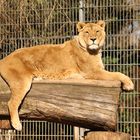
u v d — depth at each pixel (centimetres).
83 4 1638
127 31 1617
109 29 1627
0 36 1709
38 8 1708
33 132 1669
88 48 1170
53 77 1138
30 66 1105
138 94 1612
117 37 1616
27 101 1058
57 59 1144
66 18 1667
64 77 1149
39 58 1122
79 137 1595
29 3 1725
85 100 1016
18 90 1062
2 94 1074
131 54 1609
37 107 1050
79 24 1211
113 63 1612
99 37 1194
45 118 1062
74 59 1163
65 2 1677
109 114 1002
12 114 1057
